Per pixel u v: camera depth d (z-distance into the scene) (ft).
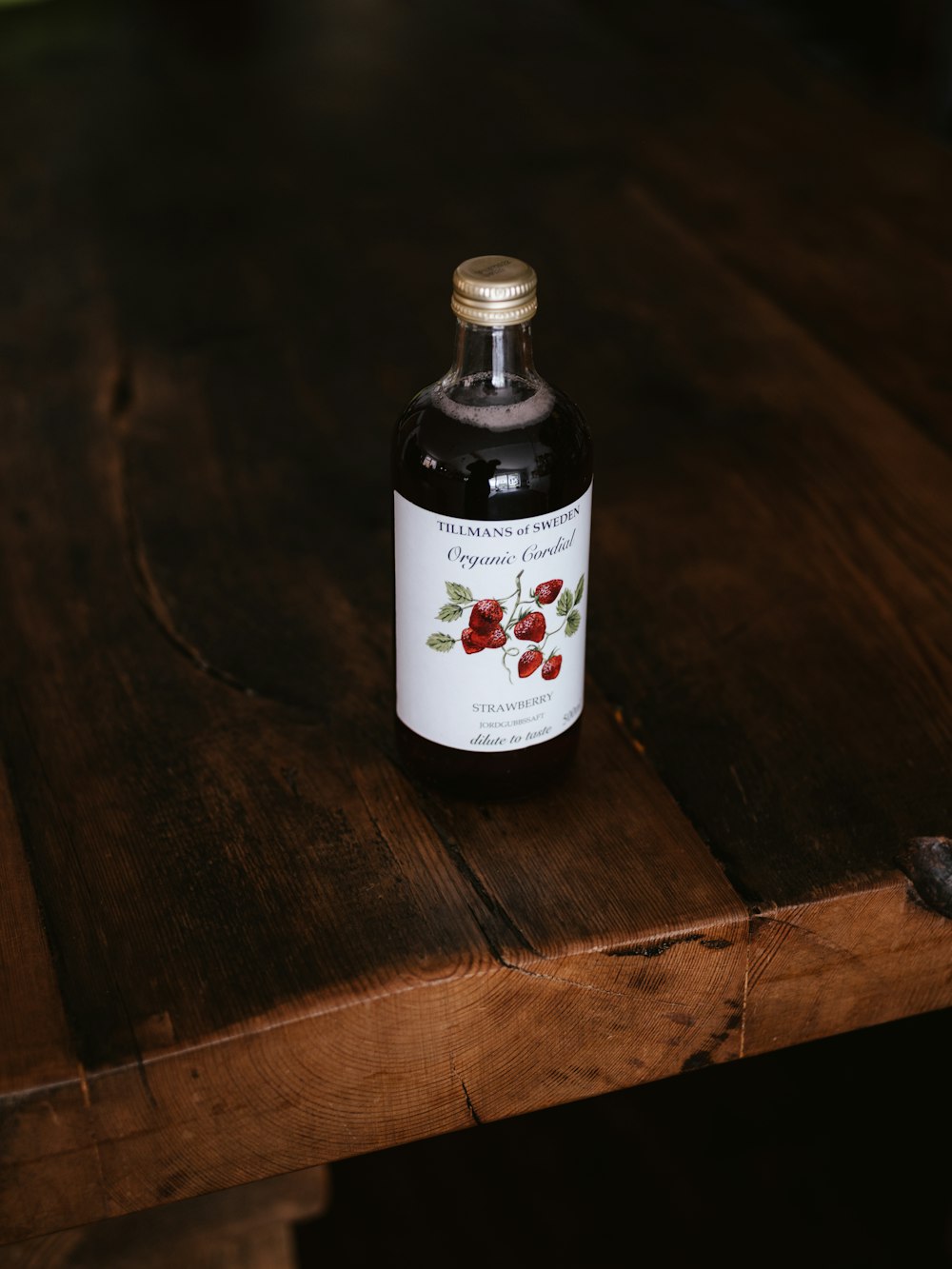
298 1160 2.48
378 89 5.54
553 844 2.60
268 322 3.97
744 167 4.83
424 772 2.67
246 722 2.82
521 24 6.21
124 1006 2.39
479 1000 2.44
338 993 2.40
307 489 3.39
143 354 3.86
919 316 3.92
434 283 4.14
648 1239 4.38
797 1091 4.85
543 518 2.46
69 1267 3.22
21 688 2.90
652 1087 4.92
